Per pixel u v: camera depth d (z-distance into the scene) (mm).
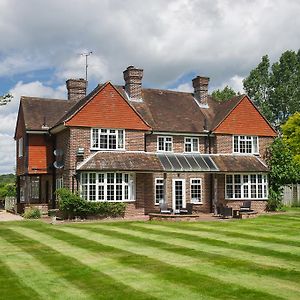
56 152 33812
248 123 38531
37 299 10273
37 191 41094
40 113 37406
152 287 11148
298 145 50250
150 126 34844
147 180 34625
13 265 14109
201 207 36219
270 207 37281
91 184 31844
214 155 36812
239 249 16766
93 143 32781
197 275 12383
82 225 26172
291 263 14016
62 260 14852
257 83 72375
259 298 10078
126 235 21109
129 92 37719
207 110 40219
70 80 40250
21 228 24828
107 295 10500
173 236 20625
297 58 72938
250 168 36531
